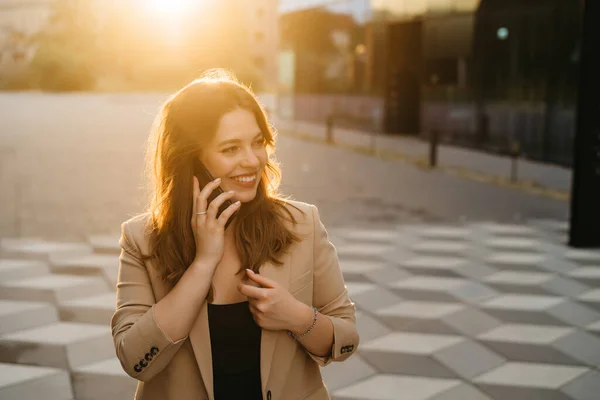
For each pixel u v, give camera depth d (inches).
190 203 69.4
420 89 951.6
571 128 647.8
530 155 707.4
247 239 69.7
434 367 193.0
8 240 343.9
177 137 68.6
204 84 69.3
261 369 69.0
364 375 187.2
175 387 69.4
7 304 244.8
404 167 676.1
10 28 3531.0
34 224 381.4
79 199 458.0
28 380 179.9
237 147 68.1
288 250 71.8
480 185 557.9
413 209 453.4
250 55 3284.9
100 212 415.8
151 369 66.2
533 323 231.5
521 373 189.0
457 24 805.2
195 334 68.5
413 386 180.1
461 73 809.5
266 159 70.2
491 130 767.1
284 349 71.1
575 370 191.3
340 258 321.7
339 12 1060.5
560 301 256.8
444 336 218.4
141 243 72.2
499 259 321.7
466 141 813.2
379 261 316.5
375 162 714.8
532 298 260.4
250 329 70.0
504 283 280.8
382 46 958.4
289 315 67.0
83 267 295.1
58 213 412.2
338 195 504.1
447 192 523.5
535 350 206.4
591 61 331.6
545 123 681.6
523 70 707.4
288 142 934.4
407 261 316.8
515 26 712.4
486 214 437.4
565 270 302.2
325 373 188.2
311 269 73.0
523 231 387.2
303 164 693.3
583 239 347.6
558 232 385.1
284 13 1257.4
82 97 2288.4
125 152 734.5
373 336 218.1
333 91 1104.8
